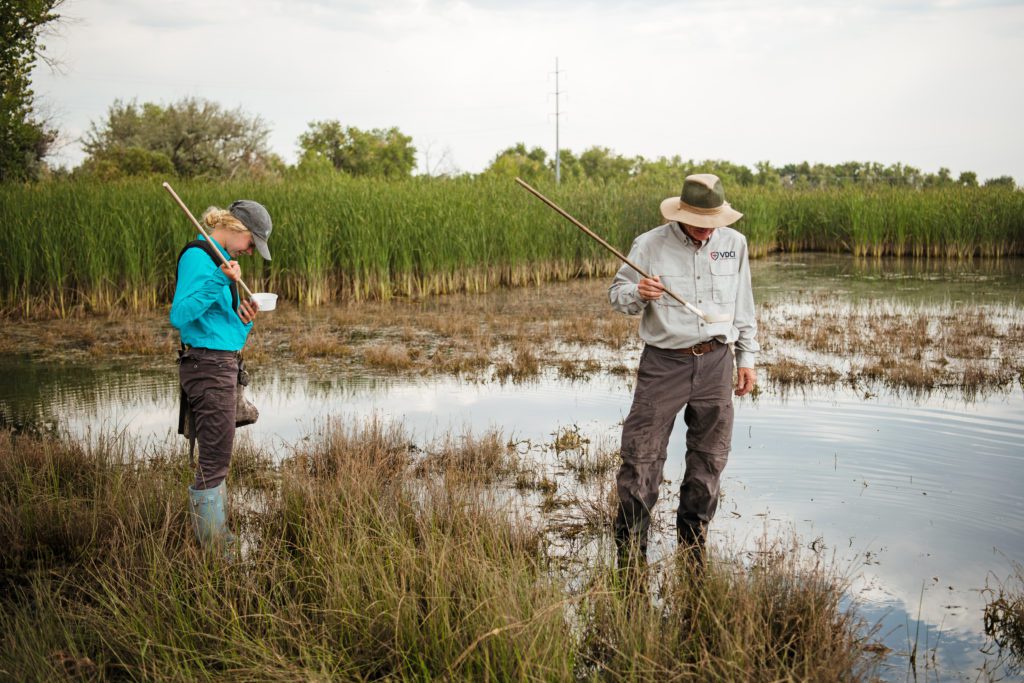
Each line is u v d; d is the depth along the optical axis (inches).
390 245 615.2
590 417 265.3
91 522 160.2
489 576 126.1
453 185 780.0
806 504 184.4
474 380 324.2
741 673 107.0
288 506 165.0
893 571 152.5
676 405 155.6
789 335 403.2
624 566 149.3
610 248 160.1
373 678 115.3
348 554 135.6
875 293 600.1
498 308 542.0
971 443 226.5
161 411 274.4
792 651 117.6
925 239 943.7
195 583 130.0
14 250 488.1
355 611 121.9
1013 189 998.4
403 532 144.1
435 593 122.3
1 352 385.4
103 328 454.9
